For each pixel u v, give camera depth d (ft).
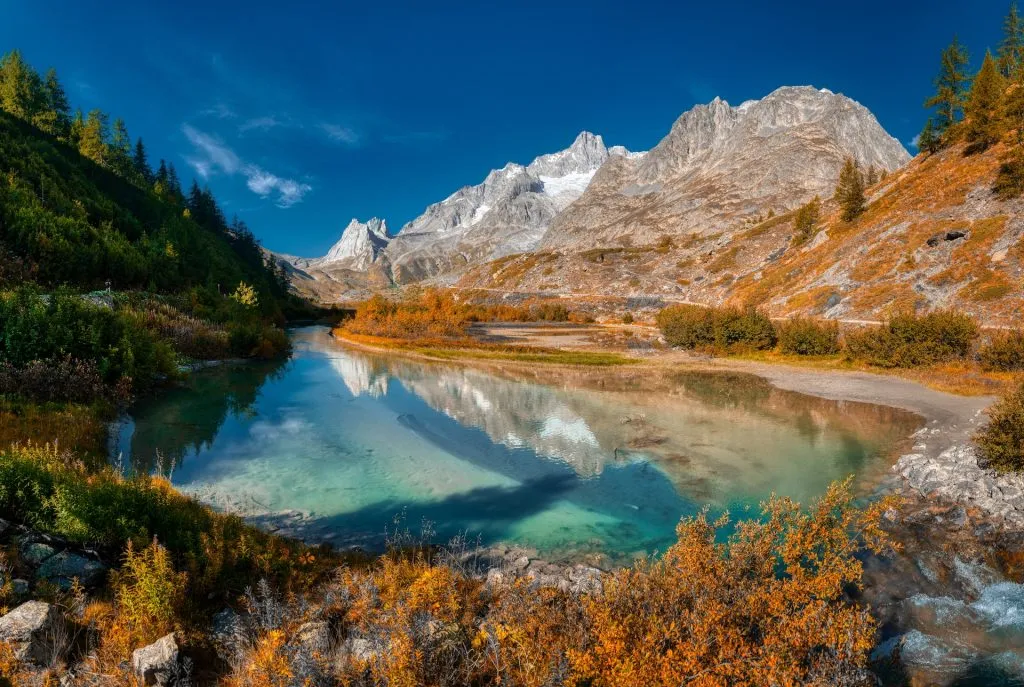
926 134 269.03
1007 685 26.14
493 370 144.77
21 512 31.04
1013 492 47.16
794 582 25.29
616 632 20.65
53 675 19.29
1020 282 140.97
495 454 69.72
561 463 66.23
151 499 35.99
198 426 78.74
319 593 30.01
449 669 20.26
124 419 78.59
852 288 189.26
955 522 45.42
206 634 24.03
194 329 147.64
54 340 81.76
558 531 47.50
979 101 224.33
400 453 69.41
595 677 19.79
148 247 212.23
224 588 28.91
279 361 158.92
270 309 307.58
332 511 50.96
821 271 220.02
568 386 118.83
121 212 242.99
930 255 174.60
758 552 28.19
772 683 19.52
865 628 22.95
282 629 22.98
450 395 108.78
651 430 81.20
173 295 192.13
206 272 254.27
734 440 75.36
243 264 373.81
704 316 187.73
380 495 55.31
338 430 79.97
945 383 104.94
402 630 21.04
